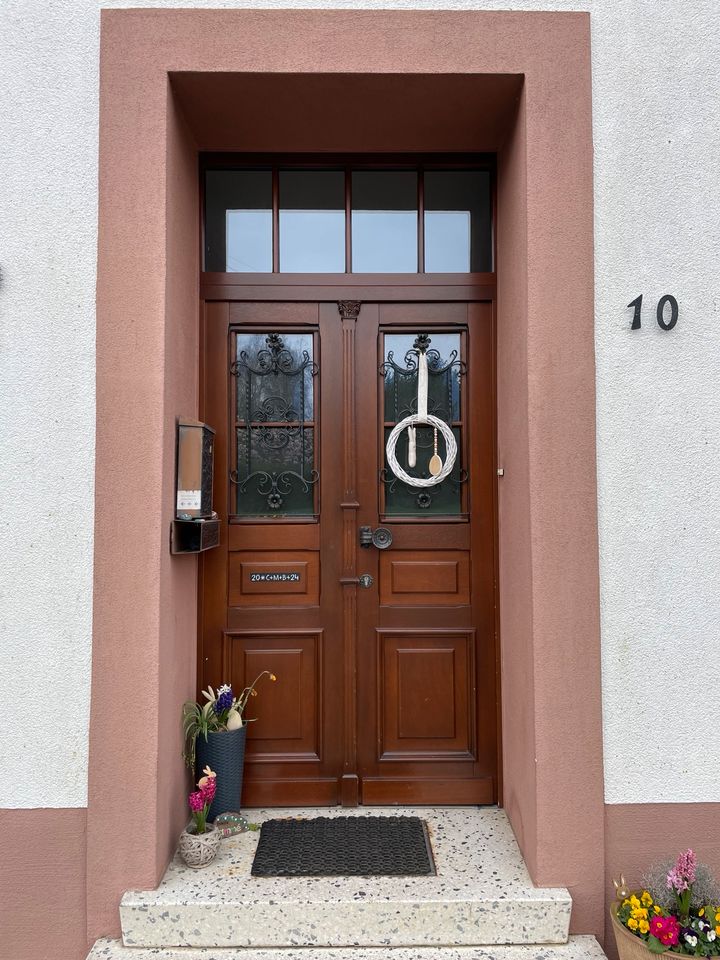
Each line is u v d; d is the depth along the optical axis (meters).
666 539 2.39
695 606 2.39
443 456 2.90
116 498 2.32
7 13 2.39
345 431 2.90
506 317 2.69
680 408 2.40
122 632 2.30
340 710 2.87
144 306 2.34
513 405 2.57
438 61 2.37
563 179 2.38
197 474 2.48
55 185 2.39
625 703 2.37
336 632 2.88
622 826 2.35
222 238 2.92
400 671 2.89
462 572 2.90
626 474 2.39
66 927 2.31
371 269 2.92
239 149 2.86
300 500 2.91
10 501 2.37
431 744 2.88
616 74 2.42
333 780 2.85
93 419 2.38
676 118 2.43
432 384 2.93
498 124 2.68
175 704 2.49
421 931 2.20
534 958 2.15
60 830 2.33
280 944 2.19
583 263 2.38
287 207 2.95
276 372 2.92
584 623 2.34
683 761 2.37
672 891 2.16
